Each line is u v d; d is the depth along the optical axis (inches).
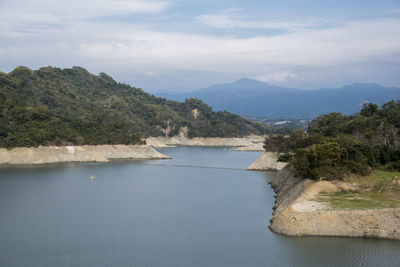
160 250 2554.1
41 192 4616.1
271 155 7062.0
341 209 2775.6
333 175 3489.2
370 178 3572.8
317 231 2674.7
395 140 4596.5
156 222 3218.5
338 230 2647.6
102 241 2738.7
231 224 3120.1
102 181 5580.7
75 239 2783.0
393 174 3737.7
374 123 6279.5
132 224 3164.4
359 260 2284.7
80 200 4143.7
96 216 3427.7
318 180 3508.9
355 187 3388.3
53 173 6343.5
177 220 3272.6
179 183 5388.8
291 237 2682.1
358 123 6427.2
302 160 3782.0
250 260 2356.1
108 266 2308.1
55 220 3292.3
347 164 3641.7
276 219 2970.0
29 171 6550.2
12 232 2947.8
